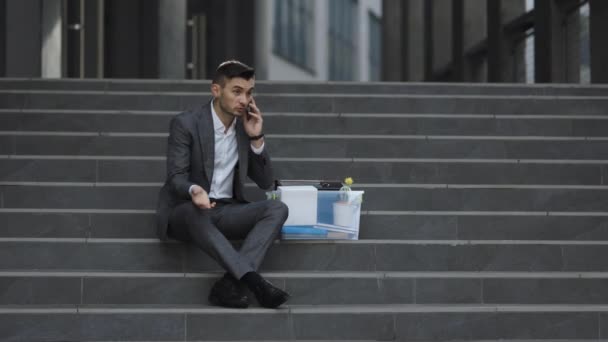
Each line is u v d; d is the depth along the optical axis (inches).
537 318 284.7
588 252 318.7
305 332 280.2
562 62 747.4
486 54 1000.2
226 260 281.9
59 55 737.0
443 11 1145.4
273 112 433.4
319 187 323.0
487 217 334.3
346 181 322.3
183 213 292.5
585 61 713.6
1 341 274.8
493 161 375.2
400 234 333.7
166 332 277.9
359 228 333.4
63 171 370.0
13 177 368.5
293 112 434.3
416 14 1342.3
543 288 301.0
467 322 283.7
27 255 310.8
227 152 310.2
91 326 277.1
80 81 457.1
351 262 313.6
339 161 374.0
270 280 296.7
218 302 286.4
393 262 315.0
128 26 879.7
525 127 417.7
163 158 374.0
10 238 318.0
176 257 311.1
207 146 306.0
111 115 416.2
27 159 369.4
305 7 2268.7
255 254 287.7
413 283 299.6
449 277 300.4
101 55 778.8
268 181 316.5
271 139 391.2
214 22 1314.0
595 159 395.9
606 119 418.0
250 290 283.3
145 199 348.8
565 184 374.6
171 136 306.0
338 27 2605.8
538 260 317.7
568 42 744.3
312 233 315.0
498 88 459.5
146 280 295.0
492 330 284.5
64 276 294.0
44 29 701.9
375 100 437.1
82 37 760.3
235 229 300.5
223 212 301.0
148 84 456.8
